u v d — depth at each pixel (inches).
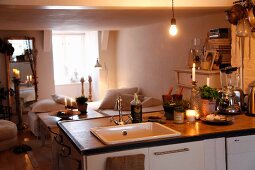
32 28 255.4
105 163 83.0
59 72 328.2
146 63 256.1
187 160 91.2
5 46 272.2
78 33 334.0
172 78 219.0
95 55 318.3
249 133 98.0
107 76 317.7
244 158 98.0
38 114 226.4
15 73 259.8
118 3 123.0
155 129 104.1
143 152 86.2
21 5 112.8
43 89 293.7
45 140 224.4
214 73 146.1
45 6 116.6
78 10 139.9
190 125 104.9
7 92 275.0
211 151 94.0
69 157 99.7
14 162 180.5
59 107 238.2
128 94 250.7
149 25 245.6
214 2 135.1
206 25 181.0
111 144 84.6
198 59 164.9
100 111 236.7
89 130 103.3
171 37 217.0
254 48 124.7
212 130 97.3
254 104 116.3
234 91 123.2
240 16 123.2
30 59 283.1
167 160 88.9
